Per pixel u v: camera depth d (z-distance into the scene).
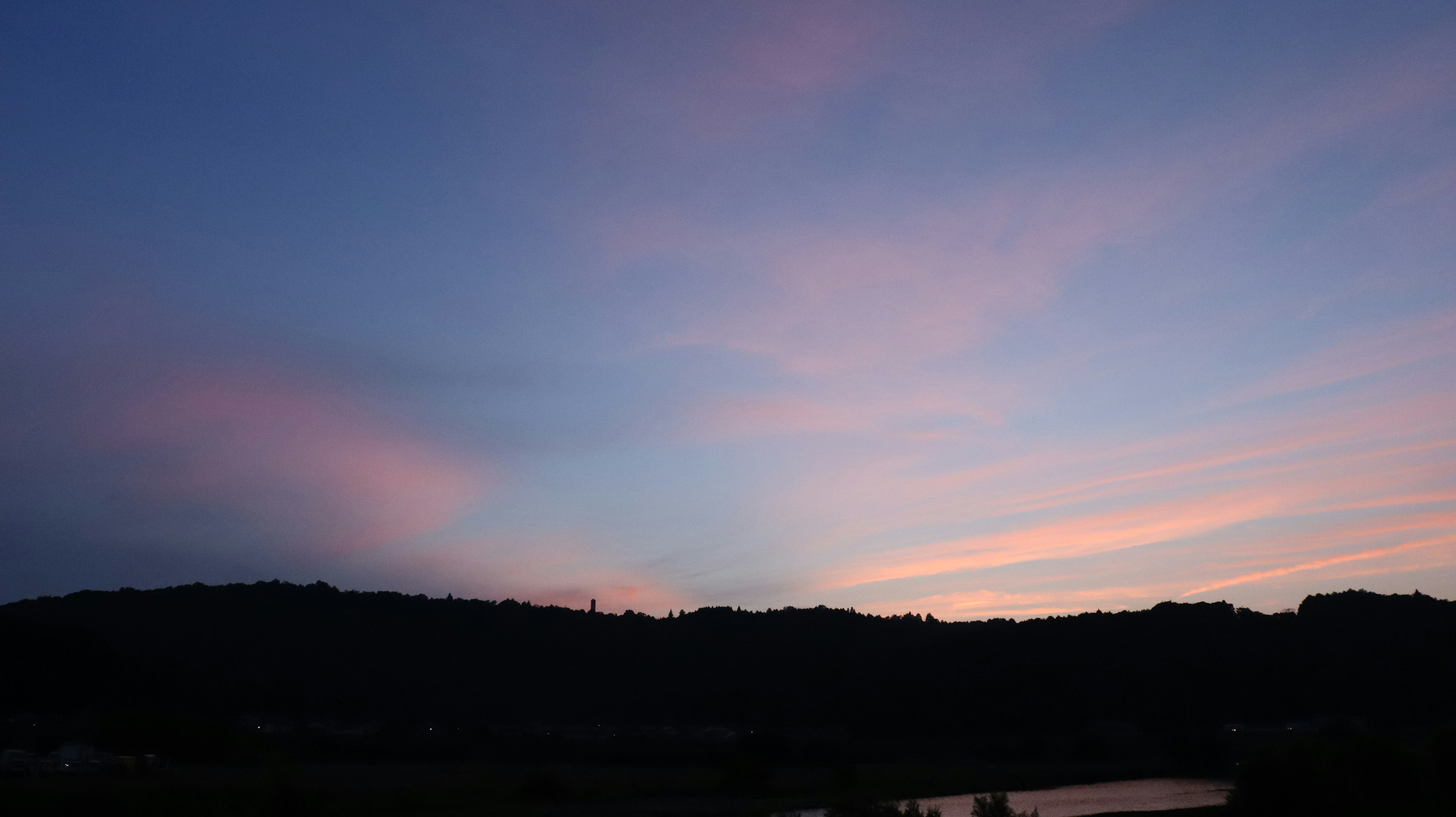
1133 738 121.81
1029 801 68.62
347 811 52.62
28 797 45.38
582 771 90.06
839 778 77.44
